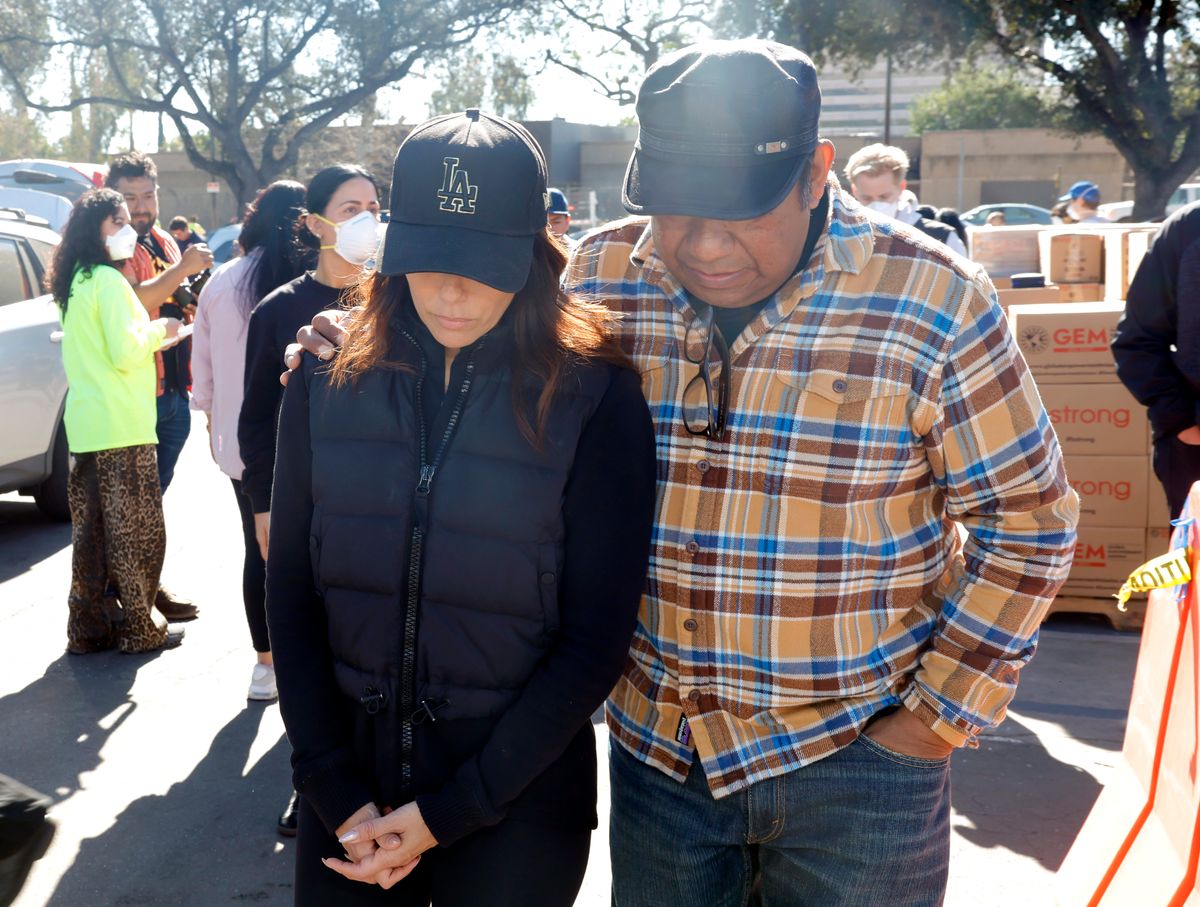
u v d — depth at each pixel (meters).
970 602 1.77
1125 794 2.37
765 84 1.55
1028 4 22.77
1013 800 3.57
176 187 42.22
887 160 5.61
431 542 1.68
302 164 37.56
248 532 4.09
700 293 1.68
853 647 1.76
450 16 31.75
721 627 1.77
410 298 1.77
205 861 3.30
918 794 1.79
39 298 6.91
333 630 1.75
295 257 3.98
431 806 1.66
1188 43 23.81
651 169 1.59
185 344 5.72
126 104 32.06
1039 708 4.25
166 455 5.73
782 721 1.78
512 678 1.70
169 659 4.82
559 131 40.00
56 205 11.08
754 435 1.72
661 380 1.80
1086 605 5.14
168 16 31.12
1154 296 3.59
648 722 1.87
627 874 1.93
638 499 1.69
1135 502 5.02
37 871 3.23
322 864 1.77
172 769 3.86
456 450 1.68
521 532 1.66
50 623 5.29
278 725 4.20
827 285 1.70
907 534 1.78
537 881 1.75
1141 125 23.52
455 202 1.62
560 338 1.69
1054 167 39.84
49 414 6.81
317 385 1.77
